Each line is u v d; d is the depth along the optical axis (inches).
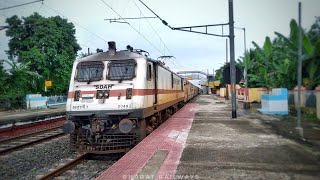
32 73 1316.4
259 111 695.1
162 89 543.2
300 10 335.0
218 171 241.3
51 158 374.0
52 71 1588.3
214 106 964.0
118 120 396.5
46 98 1277.1
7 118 762.2
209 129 459.5
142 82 402.0
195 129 463.2
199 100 1445.6
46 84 1317.7
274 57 493.4
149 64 434.6
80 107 400.2
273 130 428.1
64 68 1606.8
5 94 1175.6
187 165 261.6
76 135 401.1
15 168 330.0
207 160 275.6
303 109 385.1
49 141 481.4
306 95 381.1
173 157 291.1
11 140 484.1
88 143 392.8
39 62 1469.0
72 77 423.8
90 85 410.3
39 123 648.4
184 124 526.6
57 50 1649.9
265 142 346.6
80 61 432.1
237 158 278.5
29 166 339.3
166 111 640.4
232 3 615.8
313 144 322.0
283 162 260.4
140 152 315.6
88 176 298.8
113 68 414.3
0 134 527.2
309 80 377.1
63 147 435.2
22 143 467.2
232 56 619.5
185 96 1061.8
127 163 273.9
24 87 1304.1
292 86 499.5
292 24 357.4
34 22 1541.6
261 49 522.9
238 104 981.2
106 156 385.7
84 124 406.6
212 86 2726.4
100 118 393.1
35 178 294.8
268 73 653.9
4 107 1116.5
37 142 466.3
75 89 413.1
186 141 368.2
